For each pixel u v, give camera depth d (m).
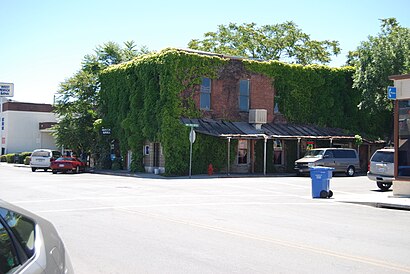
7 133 61.84
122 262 7.47
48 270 3.30
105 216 12.41
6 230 3.22
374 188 23.83
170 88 32.72
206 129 33.16
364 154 41.03
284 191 21.42
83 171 37.69
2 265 2.91
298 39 56.28
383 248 9.01
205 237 9.63
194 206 15.10
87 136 42.53
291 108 38.59
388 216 13.90
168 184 24.39
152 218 12.15
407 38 37.19
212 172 33.62
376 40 38.00
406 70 36.19
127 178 29.50
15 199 16.36
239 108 36.22
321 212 14.38
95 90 43.44
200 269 7.09
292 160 37.28
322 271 7.10
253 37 55.78
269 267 7.27
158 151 34.56
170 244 8.88
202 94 34.56
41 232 3.73
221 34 56.09
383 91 37.31
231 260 7.69
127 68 37.28
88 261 7.51
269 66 37.53
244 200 17.36
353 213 14.36
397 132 18.69
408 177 18.44
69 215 12.52
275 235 10.03
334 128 40.22
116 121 39.38
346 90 41.19
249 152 35.94
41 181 25.91
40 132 63.28
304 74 39.16
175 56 32.94
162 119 32.44
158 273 6.86
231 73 35.84
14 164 54.16
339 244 9.25
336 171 32.97
